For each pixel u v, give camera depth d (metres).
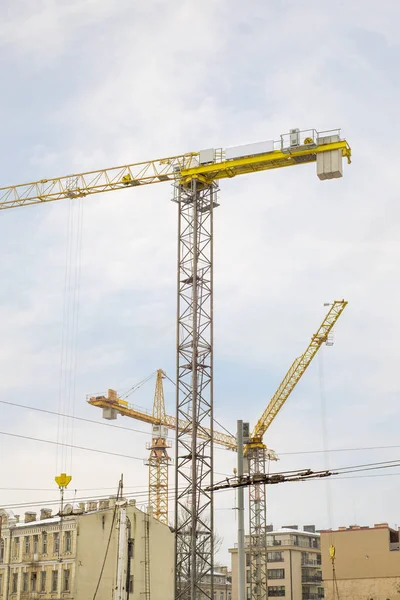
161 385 163.00
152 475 158.50
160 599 88.81
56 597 86.75
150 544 89.81
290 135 87.25
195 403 82.38
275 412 139.50
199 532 80.00
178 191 92.25
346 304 137.50
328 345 138.62
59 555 88.31
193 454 80.00
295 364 139.50
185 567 78.50
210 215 91.31
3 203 106.62
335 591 106.75
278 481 38.66
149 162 96.94
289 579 143.38
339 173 85.06
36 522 94.56
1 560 95.44
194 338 84.88
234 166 89.75
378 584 104.81
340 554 108.12
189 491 79.62
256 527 132.38
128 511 89.06
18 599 91.25
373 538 107.00
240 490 39.22
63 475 80.69
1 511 97.75
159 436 158.62
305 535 149.75
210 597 78.00
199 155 92.19
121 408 152.88
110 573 85.75
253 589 131.50
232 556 146.12
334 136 85.94
